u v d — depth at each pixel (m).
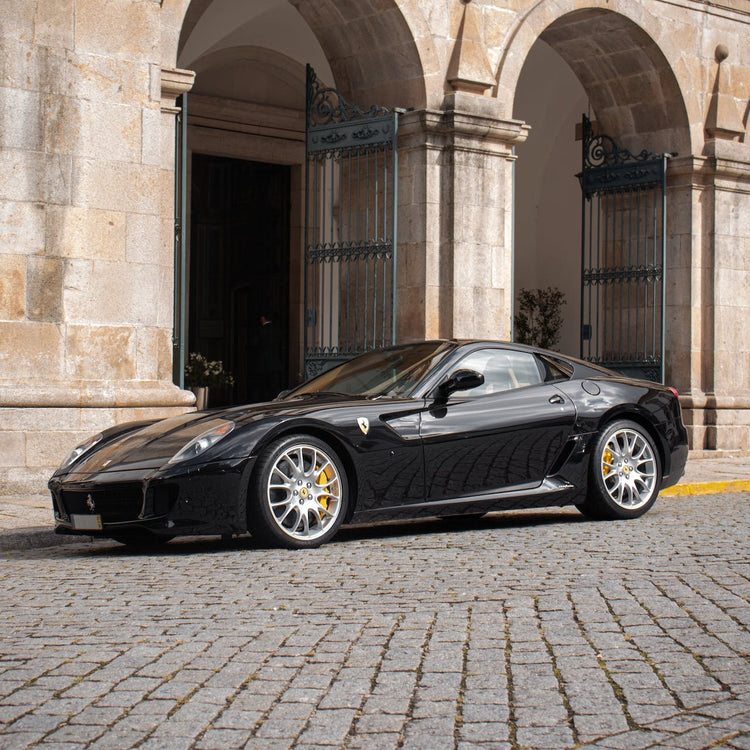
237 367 18.45
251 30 16.80
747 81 15.97
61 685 3.95
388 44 12.98
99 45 10.34
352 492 7.26
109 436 7.47
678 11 15.24
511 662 4.21
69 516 7.04
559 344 20.44
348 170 13.27
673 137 15.54
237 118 17.50
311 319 13.35
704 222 15.63
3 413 9.80
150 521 6.64
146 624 4.91
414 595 5.50
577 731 3.39
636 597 5.40
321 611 5.13
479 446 7.71
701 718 3.50
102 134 10.36
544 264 20.56
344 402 7.41
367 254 12.81
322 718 3.54
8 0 9.92
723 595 5.44
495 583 5.80
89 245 10.29
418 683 3.93
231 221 18.27
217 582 5.92
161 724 3.50
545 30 15.12
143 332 10.57
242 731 3.42
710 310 15.60
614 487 8.46
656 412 8.69
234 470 6.79
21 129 9.98
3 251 9.90
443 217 12.84
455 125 12.70
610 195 16.19
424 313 12.71
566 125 20.14
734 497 10.74
